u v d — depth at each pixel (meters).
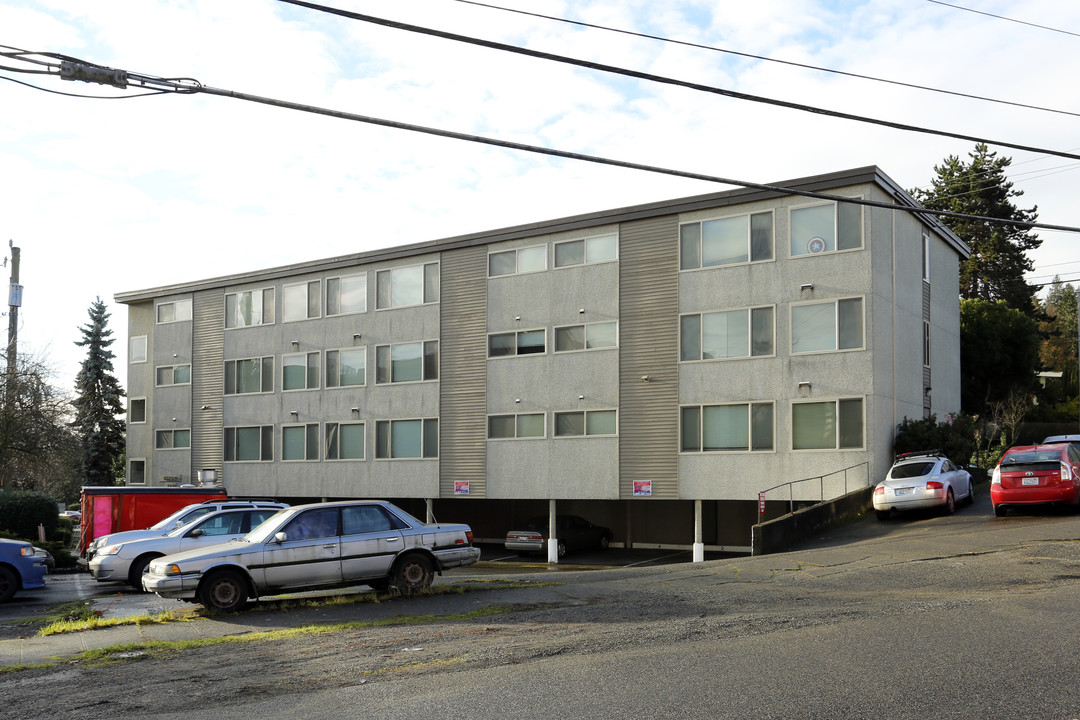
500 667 8.78
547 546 33.78
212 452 43.94
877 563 15.88
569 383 33.28
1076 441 24.98
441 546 14.91
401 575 14.56
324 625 12.12
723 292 30.17
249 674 9.12
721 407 29.98
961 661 8.06
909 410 30.33
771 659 8.50
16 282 40.34
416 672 8.76
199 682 8.84
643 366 31.64
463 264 36.53
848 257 27.88
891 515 24.95
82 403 62.34
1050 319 63.38
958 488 24.48
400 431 37.78
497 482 34.75
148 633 12.20
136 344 48.47
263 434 42.12
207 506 21.34
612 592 14.27
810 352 28.36
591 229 33.25
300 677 8.83
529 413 34.19
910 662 8.11
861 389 27.34
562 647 9.66
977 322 42.78
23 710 7.98
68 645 11.52
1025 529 18.83
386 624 12.01
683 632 10.30
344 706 7.50
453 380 36.38
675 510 37.44
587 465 32.62
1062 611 10.52
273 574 13.85
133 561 18.95
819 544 21.72
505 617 12.30
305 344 41.12
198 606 14.83
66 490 58.78
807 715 6.51
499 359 35.12
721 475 29.73
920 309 32.09
